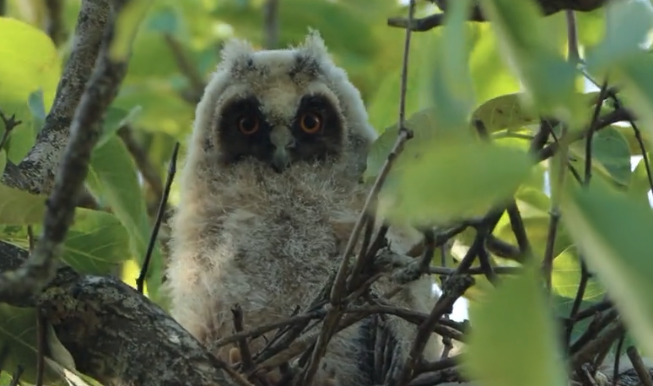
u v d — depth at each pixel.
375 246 4.46
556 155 2.78
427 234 4.33
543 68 2.24
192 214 4.68
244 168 4.70
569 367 4.44
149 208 4.81
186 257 4.66
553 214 2.56
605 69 2.21
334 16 4.81
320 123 4.72
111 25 2.67
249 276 4.63
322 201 4.66
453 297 4.45
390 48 4.81
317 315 4.50
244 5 4.84
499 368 2.18
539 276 2.34
